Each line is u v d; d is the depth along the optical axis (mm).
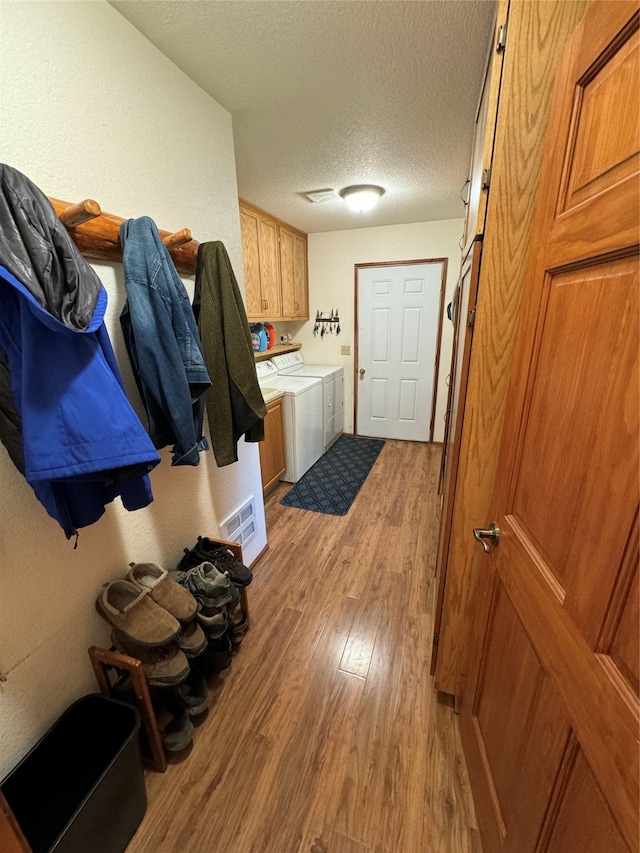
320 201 2879
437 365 4043
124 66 1135
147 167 1247
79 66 1010
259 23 1148
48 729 1071
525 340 800
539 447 740
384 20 1144
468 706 1166
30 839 949
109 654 1108
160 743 1173
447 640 1290
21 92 891
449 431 1749
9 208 728
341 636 1712
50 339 790
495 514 958
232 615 1553
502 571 906
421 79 1423
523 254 896
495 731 938
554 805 647
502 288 929
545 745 682
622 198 490
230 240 1690
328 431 4059
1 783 944
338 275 4121
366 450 4074
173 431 1153
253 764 1223
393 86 1469
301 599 1942
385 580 2074
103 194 1109
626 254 488
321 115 1665
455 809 1102
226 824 1078
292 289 3807
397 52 1284
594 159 567
